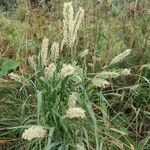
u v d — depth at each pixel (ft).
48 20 2.70
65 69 1.76
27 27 2.67
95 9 2.64
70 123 1.95
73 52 2.30
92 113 1.86
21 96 2.25
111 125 2.14
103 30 2.64
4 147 2.04
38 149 1.94
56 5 2.72
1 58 2.42
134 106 2.40
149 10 2.72
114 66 2.52
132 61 2.58
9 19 3.49
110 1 2.64
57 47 1.95
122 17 2.73
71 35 1.92
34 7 2.90
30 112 2.10
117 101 2.37
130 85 2.48
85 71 2.10
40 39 2.61
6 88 2.28
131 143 2.08
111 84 2.27
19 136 2.05
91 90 2.06
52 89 1.88
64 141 1.87
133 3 2.80
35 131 1.56
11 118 2.11
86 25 2.56
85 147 1.98
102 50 2.55
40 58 2.07
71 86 1.97
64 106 1.93
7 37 2.82
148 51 2.60
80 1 2.66
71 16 1.89
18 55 2.46
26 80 2.04
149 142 2.19
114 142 1.96
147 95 2.39
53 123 1.91
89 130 1.99
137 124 2.23
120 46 2.67
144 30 2.63
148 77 2.48
